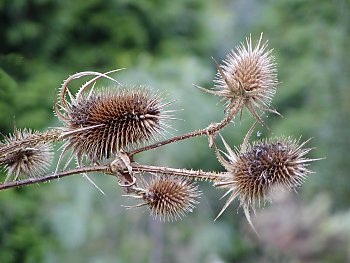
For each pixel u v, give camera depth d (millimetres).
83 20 12211
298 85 14781
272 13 16594
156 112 4547
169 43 13289
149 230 11102
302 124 13508
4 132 8586
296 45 15641
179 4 13773
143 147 4344
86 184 10102
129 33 12578
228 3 19484
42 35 11445
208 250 11656
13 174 4676
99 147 4438
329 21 14648
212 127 4359
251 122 11648
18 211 9242
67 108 4461
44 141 4414
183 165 10664
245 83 4398
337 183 12391
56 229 9711
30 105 9508
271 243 11367
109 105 4465
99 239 10797
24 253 9359
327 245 11000
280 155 4316
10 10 11148
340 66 13070
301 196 11680
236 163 4352
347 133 12578
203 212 12055
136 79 10742
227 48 16438
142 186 4547
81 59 11891
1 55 8305
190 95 10844
